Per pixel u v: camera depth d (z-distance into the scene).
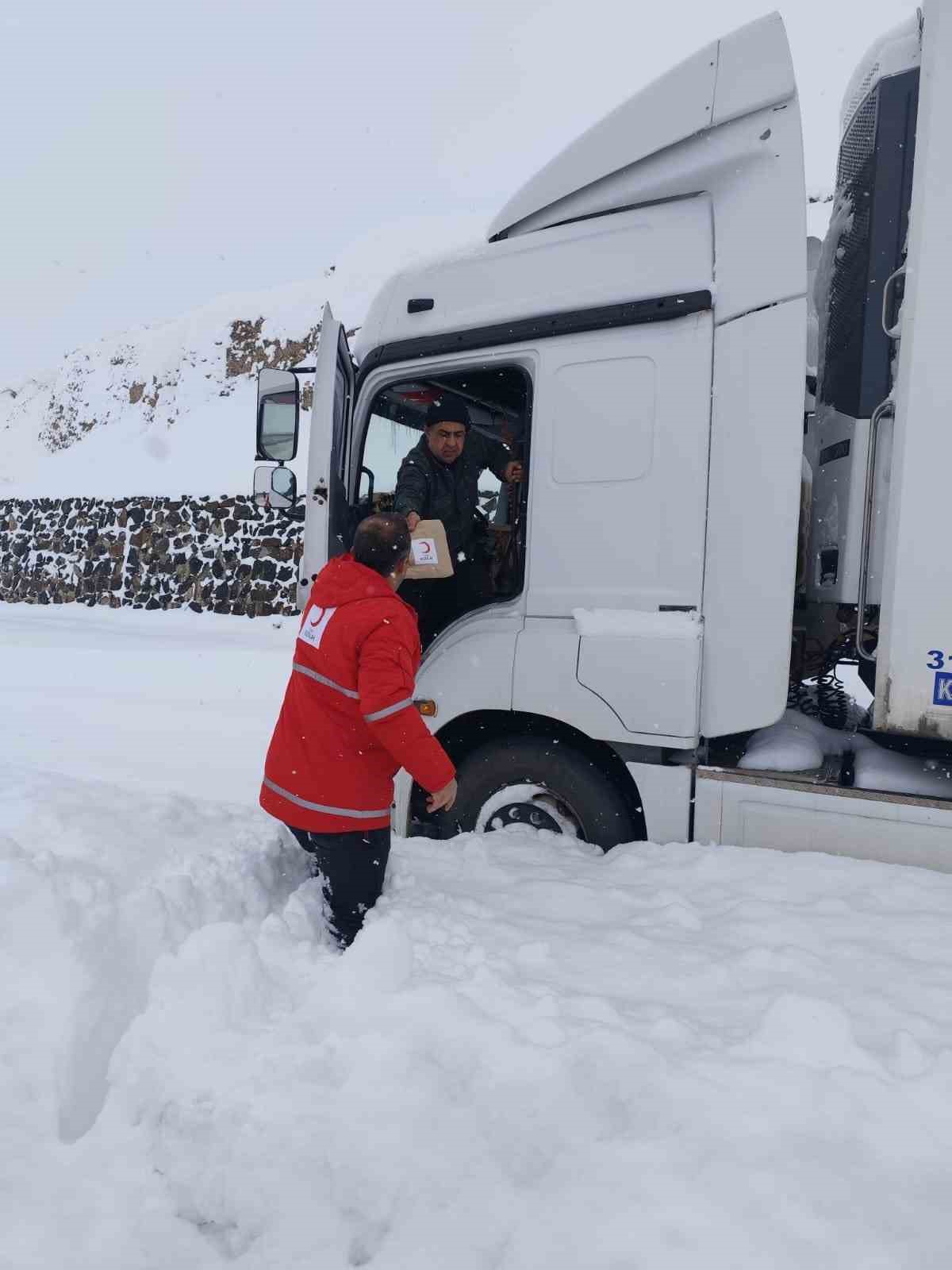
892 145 2.74
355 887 2.51
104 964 2.00
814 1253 1.31
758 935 2.36
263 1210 1.54
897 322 2.69
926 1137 1.54
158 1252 1.51
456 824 3.45
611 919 2.54
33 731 7.45
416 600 3.74
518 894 2.71
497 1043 1.82
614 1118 1.64
